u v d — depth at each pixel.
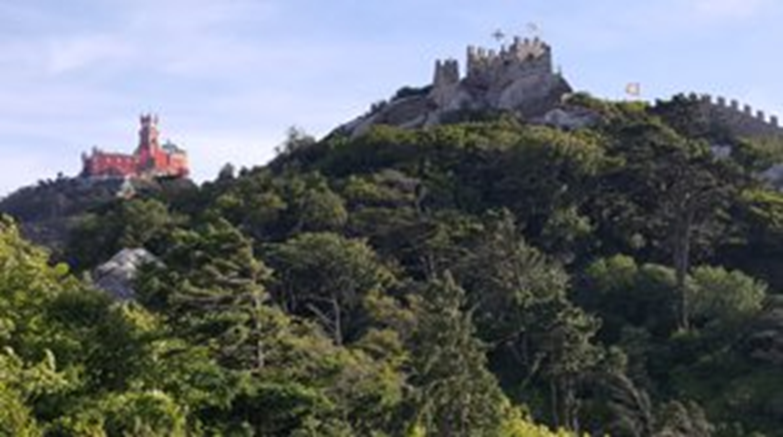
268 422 35.81
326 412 38.22
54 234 167.25
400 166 121.56
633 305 89.25
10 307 30.33
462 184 116.25
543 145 111.44
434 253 93.75
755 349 78.50
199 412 33.97
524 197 110.81
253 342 40.09
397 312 80.69
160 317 41.22
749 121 144.88
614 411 70.12
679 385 77.69
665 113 123.69
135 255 88.25
